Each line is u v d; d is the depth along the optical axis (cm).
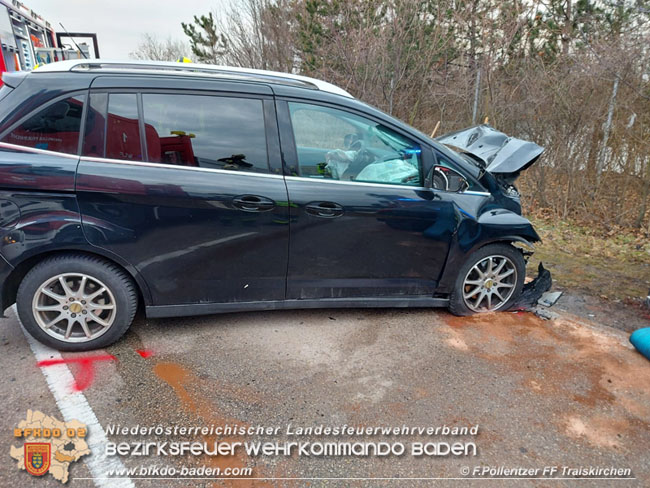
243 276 295
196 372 269
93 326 284
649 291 425
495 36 759
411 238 316
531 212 727
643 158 615
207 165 276
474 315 357
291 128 291
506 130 744
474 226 326
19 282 270
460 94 821
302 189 288
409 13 848
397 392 258
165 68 288
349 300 322
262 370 273
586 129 653
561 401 256
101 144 261
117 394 246
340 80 918
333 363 284
